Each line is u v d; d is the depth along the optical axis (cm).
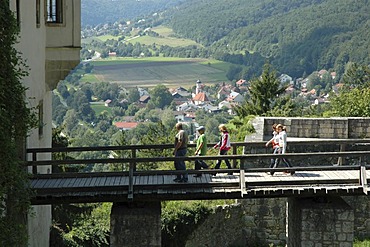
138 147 1880
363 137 2620
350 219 1752
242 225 2534
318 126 2625
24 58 1711
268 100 5331
